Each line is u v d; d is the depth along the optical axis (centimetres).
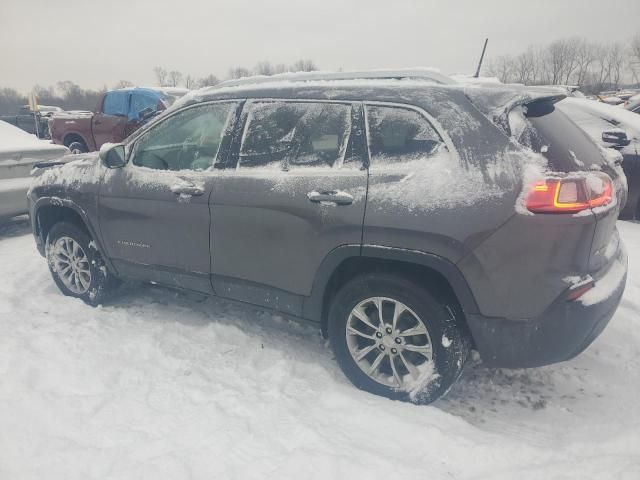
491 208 234
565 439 252
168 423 254
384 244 257
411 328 267
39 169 464
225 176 310
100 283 397
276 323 381
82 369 305
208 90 341
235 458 229
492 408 282
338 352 290
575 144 265
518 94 254
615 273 261
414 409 265
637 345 331
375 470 221
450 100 255
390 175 258
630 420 264
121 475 220
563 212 226
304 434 246
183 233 330
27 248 572
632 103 854
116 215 362
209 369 310
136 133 360
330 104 284
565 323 236
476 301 245
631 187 617
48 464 228
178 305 412
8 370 301
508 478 217
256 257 303
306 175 281
